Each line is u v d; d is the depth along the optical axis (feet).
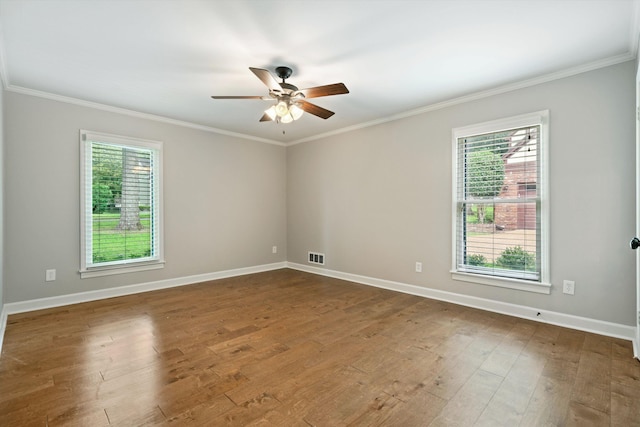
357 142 15.08
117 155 12.85
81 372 6.88
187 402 5.85
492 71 9.42
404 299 12.36
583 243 9.16
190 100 11.76
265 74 7.70
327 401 5.89
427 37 7.61
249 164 17.13
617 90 8.63
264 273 17.22
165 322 9.88
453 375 6.80
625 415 5.46
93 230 12.29
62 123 11.44
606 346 8.11
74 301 11.74
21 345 8.20
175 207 14.37
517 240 10.49
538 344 8.28
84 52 8.24
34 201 10.92
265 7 6.43
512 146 10.55
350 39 7.68
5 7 6.35
